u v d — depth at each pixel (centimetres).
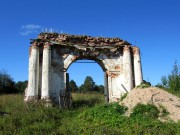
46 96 2067
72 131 1423
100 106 1658
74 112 1884
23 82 5578
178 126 1349
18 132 1420
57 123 1612
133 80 2358
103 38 2366
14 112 1812
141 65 2377
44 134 1395
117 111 1572
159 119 1462
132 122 1411
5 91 4497
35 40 2202
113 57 2402
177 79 2564
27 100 2055
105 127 1380
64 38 2252
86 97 2911
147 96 1656
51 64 2222
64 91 2200
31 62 2145
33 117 1673
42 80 2114
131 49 2414
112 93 2327
